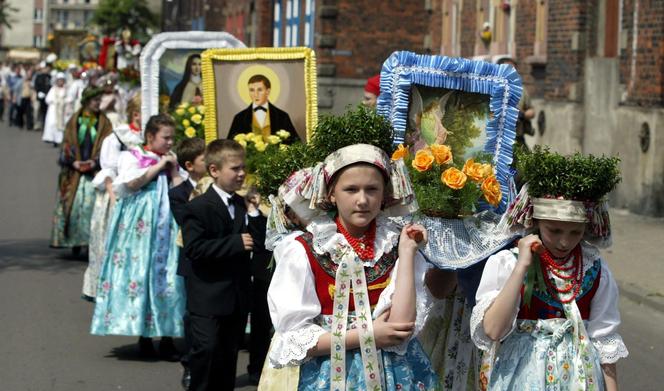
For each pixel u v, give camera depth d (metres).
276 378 5.18
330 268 5.07
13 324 11.48
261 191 6.24
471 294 6.49
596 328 5.47
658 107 17.95
